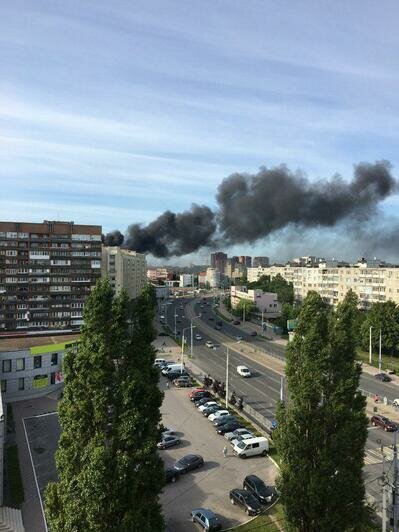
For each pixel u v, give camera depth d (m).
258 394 83.56
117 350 25.52
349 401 29.98
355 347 30.92
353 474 29.06
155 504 25.58
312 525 29.09
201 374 99.12
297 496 29.08
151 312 26.91
